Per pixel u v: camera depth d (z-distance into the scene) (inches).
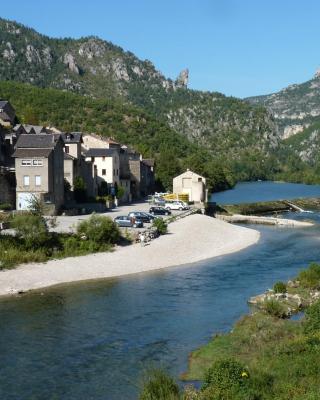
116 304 1839.3
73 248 2586.1
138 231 3038.9
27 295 1946.4
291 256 2883.9
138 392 1131.9
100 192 4643.2
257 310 1745.8
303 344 1269.7
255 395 989.2
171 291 2041.1
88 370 1254.9
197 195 5521.7
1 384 1178.6
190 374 1213.1
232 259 2768.2
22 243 2459.4
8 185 3437.5
